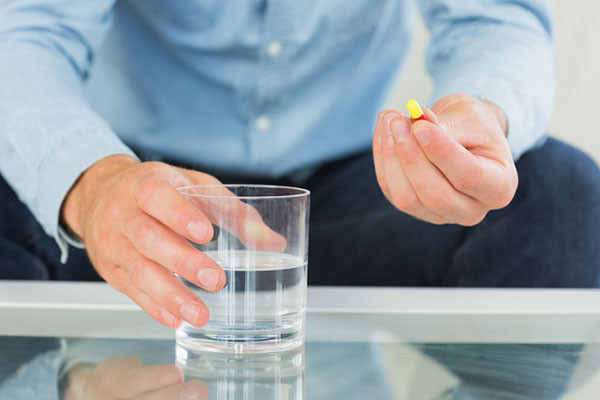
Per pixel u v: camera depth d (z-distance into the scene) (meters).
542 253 1.51
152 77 1.81
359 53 1.82
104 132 1.12
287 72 1.79
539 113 1.25
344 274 1.73
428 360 0.78
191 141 1.87
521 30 1.43
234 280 0.79
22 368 0.76
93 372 0.76
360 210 1.83
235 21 1.71
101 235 0.90
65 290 0.99
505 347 0.81
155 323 0.87
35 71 1.26
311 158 1.90
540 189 1.51
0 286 1.01
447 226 1.63
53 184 1.08
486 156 0.92
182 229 0.80
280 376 0.75
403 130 0.87
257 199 0.79
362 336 0.84
